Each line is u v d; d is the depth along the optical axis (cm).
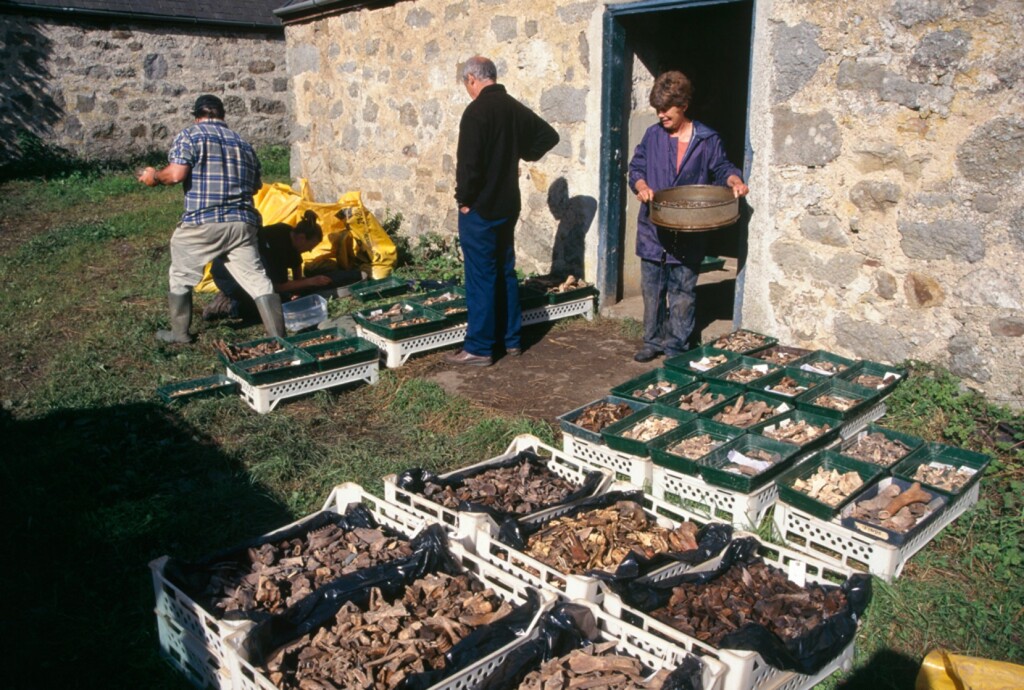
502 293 613
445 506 393
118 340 644
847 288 543
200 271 627
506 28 751
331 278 780
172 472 461
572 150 710
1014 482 415
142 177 583
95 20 1403
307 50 1054
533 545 362
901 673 314
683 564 342
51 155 1405
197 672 314
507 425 500
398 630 305
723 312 705
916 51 486
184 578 327
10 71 1352
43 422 510
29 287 790
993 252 478
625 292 735
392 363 606
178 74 1501
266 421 514
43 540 389
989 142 469
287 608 313
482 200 564
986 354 489
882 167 513
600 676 281
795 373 515
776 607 315
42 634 332
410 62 886
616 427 452
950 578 363
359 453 475
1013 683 265
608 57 657
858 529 366
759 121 561
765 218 573
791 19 532
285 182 1327
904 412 488
